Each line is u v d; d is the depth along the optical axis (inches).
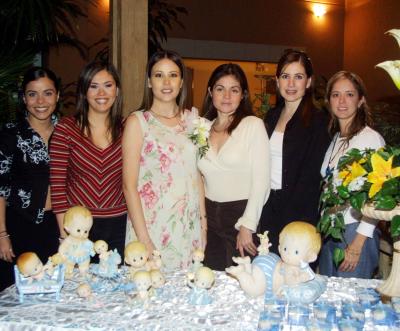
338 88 89.4
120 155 88.4
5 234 92.9
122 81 112.9
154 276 59.2
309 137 94.7
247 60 318.3
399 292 59.1
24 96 94.1
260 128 90.7
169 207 84.7
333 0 334.0
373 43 308.5
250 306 58.4
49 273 60.9
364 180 56.2
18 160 91.9
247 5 315.0
